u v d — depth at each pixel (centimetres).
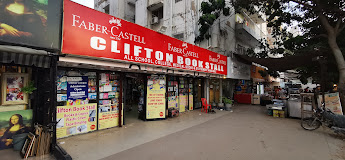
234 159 359
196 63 827
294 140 488
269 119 778
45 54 344
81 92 511
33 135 372
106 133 527
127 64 509
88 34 415
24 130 419
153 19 1344
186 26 1149
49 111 380
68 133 482
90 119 533
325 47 798
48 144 379
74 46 387
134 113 886
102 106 568
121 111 617
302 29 1050
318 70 1059
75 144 429
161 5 1314
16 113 406
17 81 412
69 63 414
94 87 546
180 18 1187
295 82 3170
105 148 407
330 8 751
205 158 361
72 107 490
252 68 1441
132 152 386
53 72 370
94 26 429
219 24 1175
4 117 389
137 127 605
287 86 3075
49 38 354
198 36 1114
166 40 660
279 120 759
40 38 343
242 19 1556
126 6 1602
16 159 343
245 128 612
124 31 503
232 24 1368
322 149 420
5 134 390
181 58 735
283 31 1061
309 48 843
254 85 1827
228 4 1266
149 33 588
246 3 959
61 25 373
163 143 447
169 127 610
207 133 543
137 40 543
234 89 1512
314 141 480
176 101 867
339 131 500
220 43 1178
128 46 512
